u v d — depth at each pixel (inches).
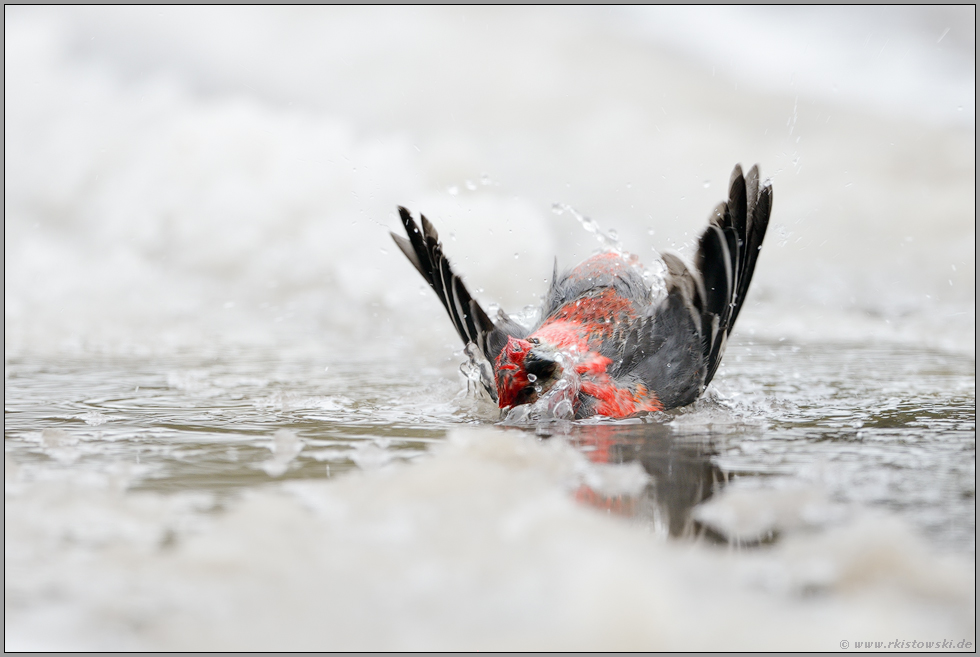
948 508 213.3
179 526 202.7
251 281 615.5
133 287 606.2
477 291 515.2
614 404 308.0
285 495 223.0
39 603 166.7
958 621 159.8
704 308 310.3
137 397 348.5
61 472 244.1
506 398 304.8
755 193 320.2
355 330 516.7
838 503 217.0
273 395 350.3
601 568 168.2
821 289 591.5
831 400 337.7
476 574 175.8
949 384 365.7
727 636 153.7
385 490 219.6
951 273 612.4
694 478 239.0
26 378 384.8
